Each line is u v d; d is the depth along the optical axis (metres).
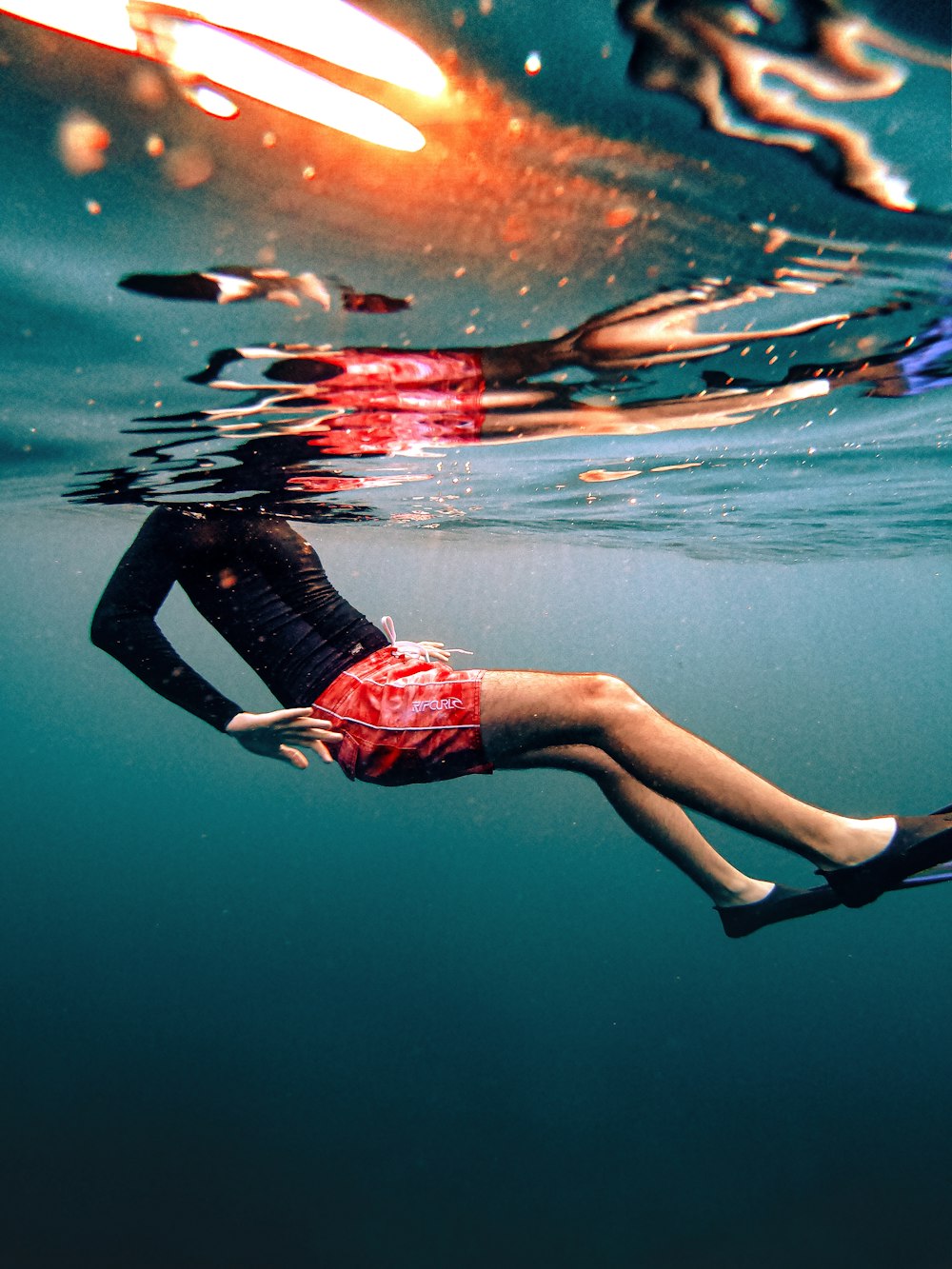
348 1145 9.94
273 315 3.18
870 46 1.72
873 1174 9.41
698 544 14.91
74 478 7.05
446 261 2.69
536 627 47.56
